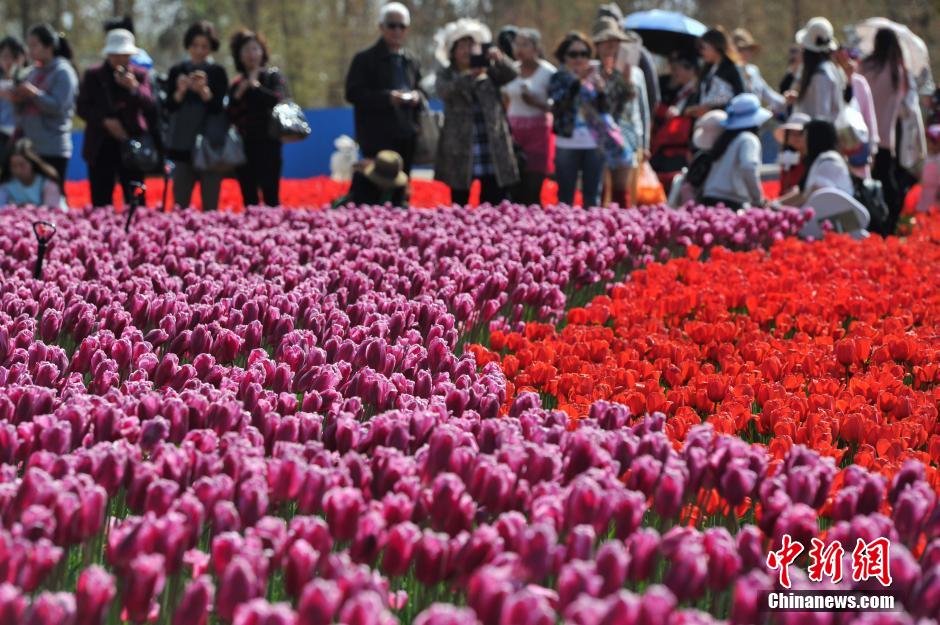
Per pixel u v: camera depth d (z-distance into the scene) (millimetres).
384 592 4938
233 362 8945
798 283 13312
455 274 12297
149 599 4574
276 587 5457
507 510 5652
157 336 8562
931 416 7973
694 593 4727
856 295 12516
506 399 8273
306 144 48844
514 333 10070
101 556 5641
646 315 12195
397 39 21406
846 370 9812
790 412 7707
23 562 4688
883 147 22875
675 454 6355
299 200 28141
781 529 5406
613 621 4102
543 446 6211
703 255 16984
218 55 85000
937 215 22703
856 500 5723
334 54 87562
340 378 7777
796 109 20891
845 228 18609
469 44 21172
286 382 7754
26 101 21969
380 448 5844
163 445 5875
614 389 8430
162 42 82625
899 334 10336
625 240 15508
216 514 5254
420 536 5023
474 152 21359
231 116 21391
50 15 79375
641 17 29578
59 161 22172
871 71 23031
